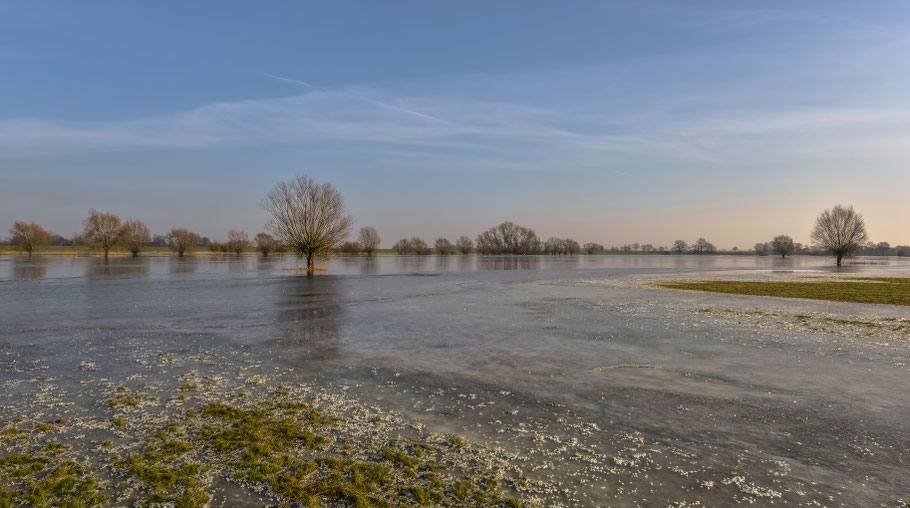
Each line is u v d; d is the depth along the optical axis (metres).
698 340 14.38
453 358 12.03
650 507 5.17
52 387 9.34
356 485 5.60
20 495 5.31
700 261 111.62
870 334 15.41
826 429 7.46
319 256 50.69
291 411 8.08
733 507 5.19
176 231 112.88
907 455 6.54
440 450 6.60
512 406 8.48
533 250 176.25
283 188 48.31
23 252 121.94
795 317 19.08
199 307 21.66
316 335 15.02
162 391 9.13
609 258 140.25
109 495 5.34
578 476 5.88
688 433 7.29
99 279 39.16
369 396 8.97
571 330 16.06
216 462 6.18
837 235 77.75
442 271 58.09
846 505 5.25
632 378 10.27
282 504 5.20
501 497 5.35
